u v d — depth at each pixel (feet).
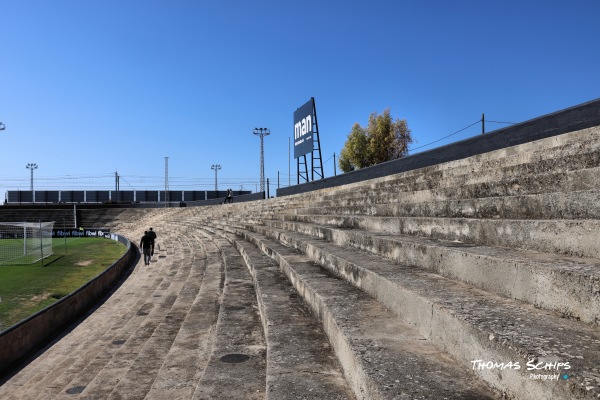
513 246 12.67
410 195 26.43
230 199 135.33
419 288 11.35
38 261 89.51
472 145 33.96
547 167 17.25
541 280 8.94
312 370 10.57
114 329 33.81
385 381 7.56
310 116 83.05
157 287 47.09
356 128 169.78
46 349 31.32
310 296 16.31
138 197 227.61
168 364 15.92
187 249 80.53
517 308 9.00
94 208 208.54
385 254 18.30
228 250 47.21
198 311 24.86
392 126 165.07
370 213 29.71
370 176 53.83
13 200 227.40
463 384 7.42
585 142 16.71
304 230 34.50
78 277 69.15
